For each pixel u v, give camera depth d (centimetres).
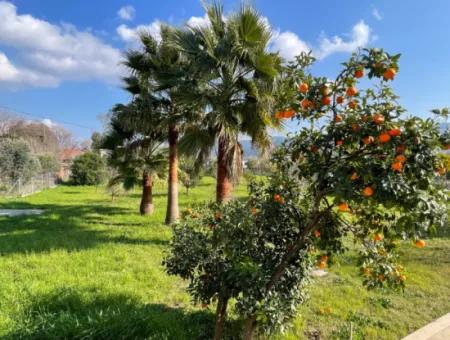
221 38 604
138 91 909
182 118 762
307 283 291
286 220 263
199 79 624
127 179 1075
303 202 258
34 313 320
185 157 720
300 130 234
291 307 276
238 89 619
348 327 338
